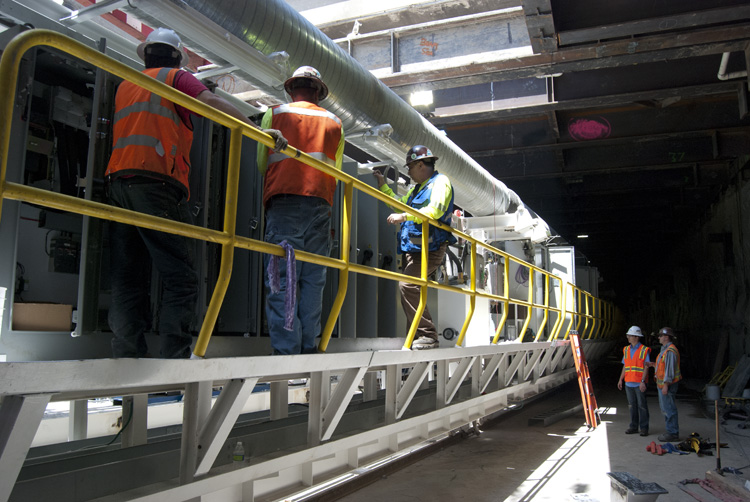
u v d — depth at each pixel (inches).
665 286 1055.6
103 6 131.7
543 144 511.2
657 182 593.3
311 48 190.5
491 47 359.6
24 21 122.9
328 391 152.4
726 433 357.1
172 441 132.8
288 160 137.8
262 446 141.9
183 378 101.4
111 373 88.2
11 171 114.8
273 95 195.5
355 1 393.4
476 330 298.5
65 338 123.2
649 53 339.3
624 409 453.7
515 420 382.0
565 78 414.6
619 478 178.7
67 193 149.8
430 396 234.8
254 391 257.9
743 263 553.9
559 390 554.3
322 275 142.4
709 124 476.1
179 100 94.9
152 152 112.1
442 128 463.8
